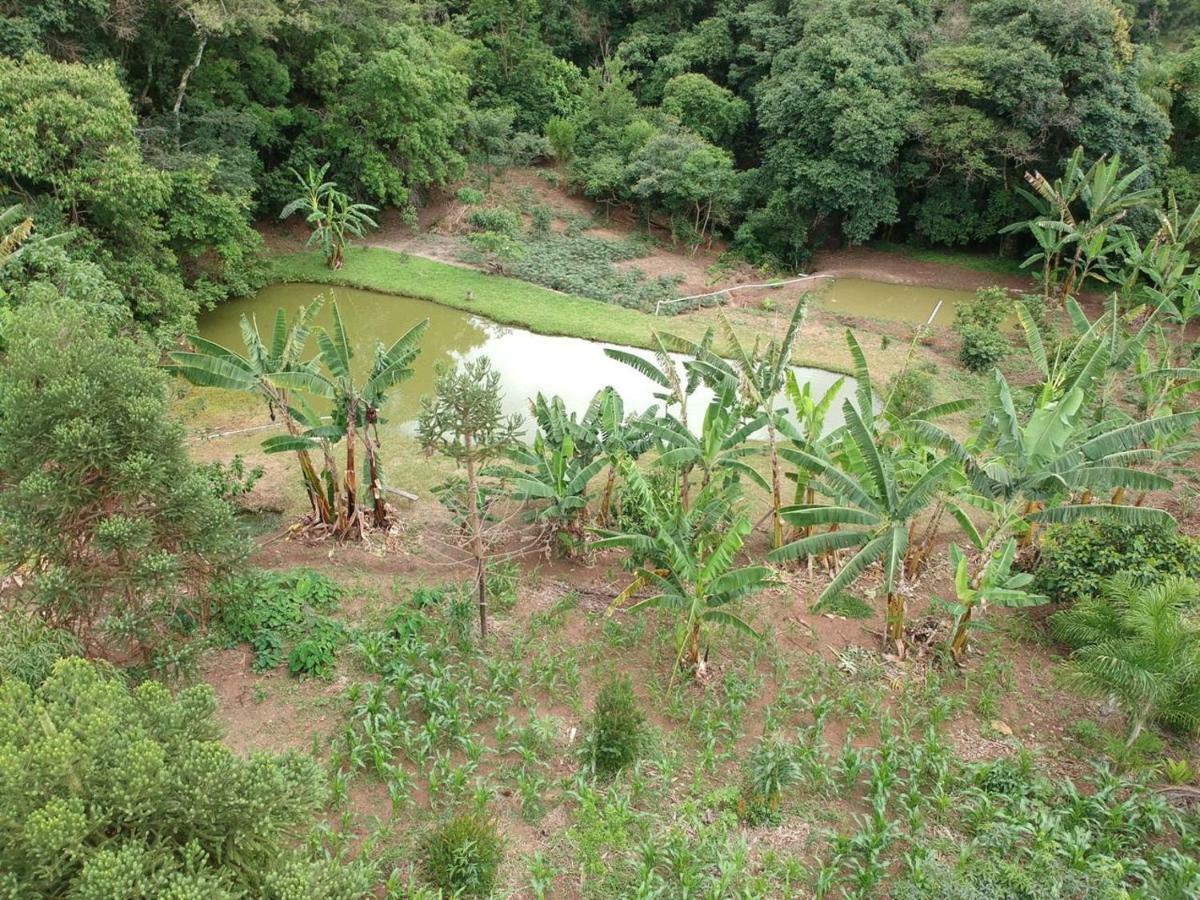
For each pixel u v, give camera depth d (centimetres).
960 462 1064
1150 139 2730
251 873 601
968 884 844
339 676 1091
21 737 559
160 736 624
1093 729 1081
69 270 1630
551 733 1012
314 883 608
